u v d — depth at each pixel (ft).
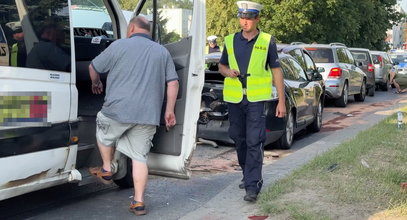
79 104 19.26
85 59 20.20
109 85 15.87
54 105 14.83
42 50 14.56
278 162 24.06
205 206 17.39
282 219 15.56
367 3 121.29
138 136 16.08
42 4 14.57
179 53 16.75
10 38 13.64
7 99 13.51
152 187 20.49
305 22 100.83
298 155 25.52
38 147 14.39
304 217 15.11
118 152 17.88
